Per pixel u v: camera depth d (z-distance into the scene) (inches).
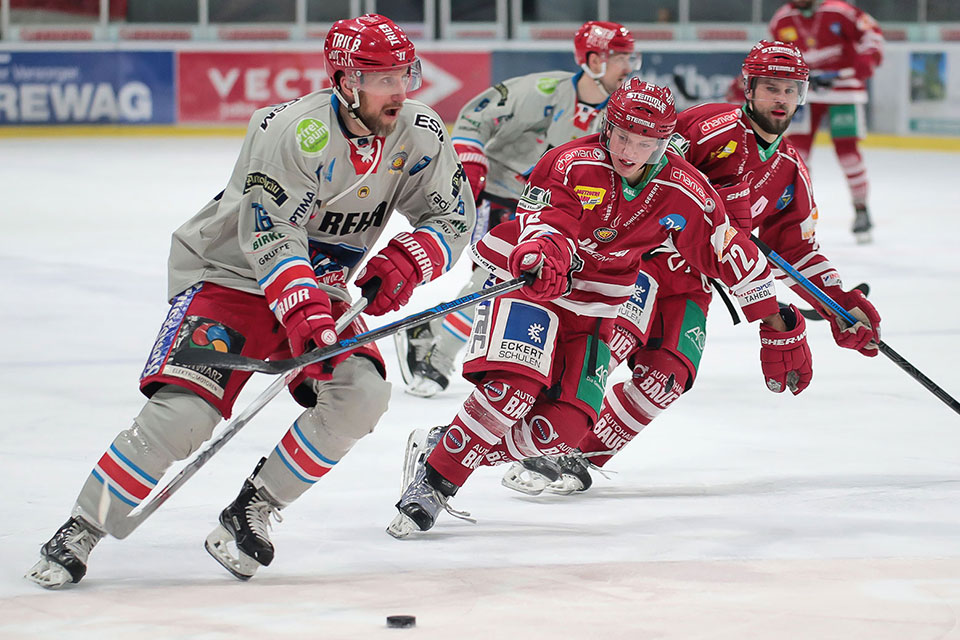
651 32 1867.6
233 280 336.5
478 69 1831.9
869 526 381.1
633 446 482.3
